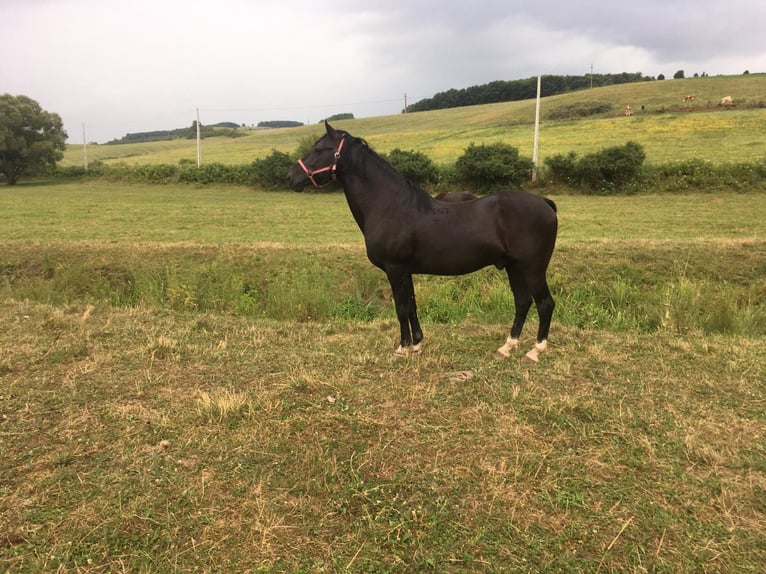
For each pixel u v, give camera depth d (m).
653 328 6.98
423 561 2.29
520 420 3.61
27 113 43.03
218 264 10.52
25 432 3.42
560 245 10.73
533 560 2.32
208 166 36.91
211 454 3.15
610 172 25.16
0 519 2.55
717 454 3.16
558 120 49.25
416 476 2.92
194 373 4.50
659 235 13.30
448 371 4.64
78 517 2.57
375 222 4.67
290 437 3.35
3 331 5.62
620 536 2.47
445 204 4.62
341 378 4.35
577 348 5.31
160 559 2.30
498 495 2.75
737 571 2.26
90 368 4.57
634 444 3.29
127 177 39.62
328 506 2.67
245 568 2.27
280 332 5.91
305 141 34.94
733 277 9.33
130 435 3.39
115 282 10.16
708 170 24.11
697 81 59.03
